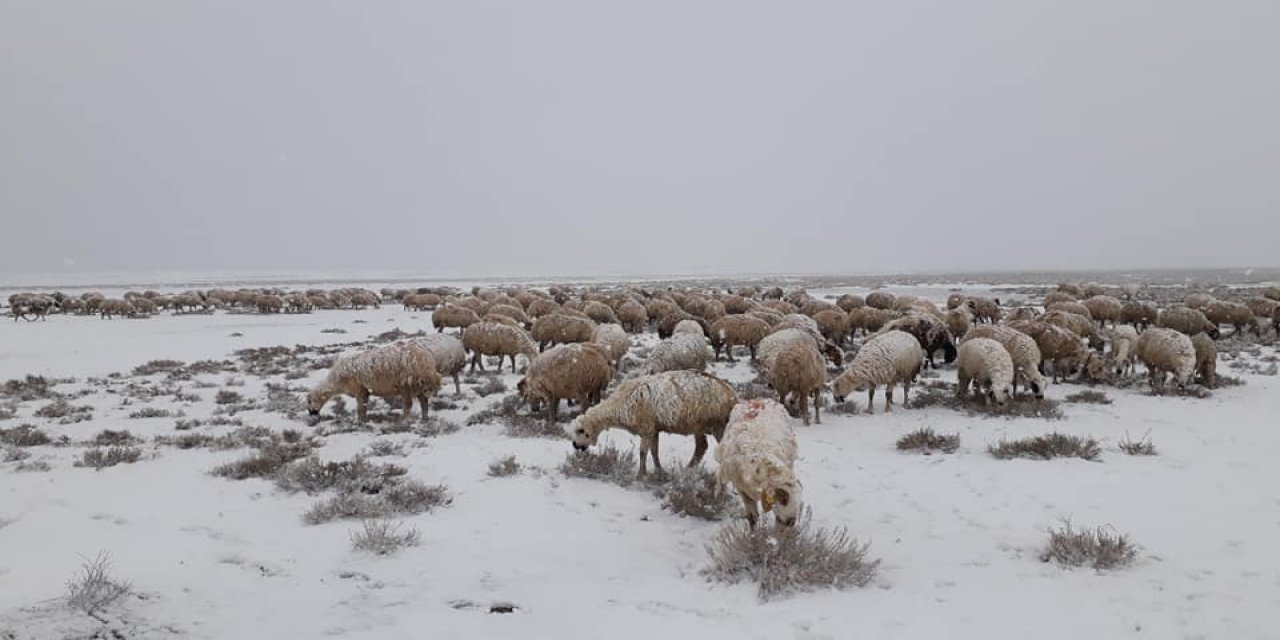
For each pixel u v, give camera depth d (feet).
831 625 16.98
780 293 137.59
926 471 30.42
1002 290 212.43
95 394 52.90
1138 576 19.52
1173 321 71.67
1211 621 16.87
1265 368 57.11
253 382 58.39
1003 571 20.16
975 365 42.55
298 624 17.20
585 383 37.88
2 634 16.35
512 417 40.29
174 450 34.94
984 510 25.43
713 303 93.61
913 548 22.25
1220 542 21.85
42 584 19.13
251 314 141.18
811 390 39.96
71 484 28.71
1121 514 24.56
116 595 18.17
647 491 27.81
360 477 28.66
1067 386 50.42
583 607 18.11
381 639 16.51
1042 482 28.27
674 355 46.73
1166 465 30.45
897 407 44.52
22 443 36.24
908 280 349.41
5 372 65.67
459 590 19.12
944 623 17.04
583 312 88.99
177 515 24.99
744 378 55.31
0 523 24.00
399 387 39.55
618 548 22.22
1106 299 84.79
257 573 20.17
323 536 22.95
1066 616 17.29
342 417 42.65
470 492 27.58
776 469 20.20
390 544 21.77
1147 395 46.75
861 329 84.53
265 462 30.66
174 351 80.79
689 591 19.10
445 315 84.28
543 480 29.14
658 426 28.78
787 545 19.70
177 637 16.55
